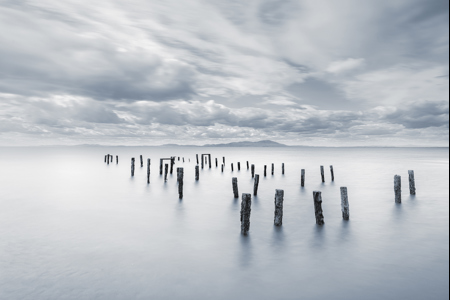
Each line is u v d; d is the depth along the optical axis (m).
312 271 7.98
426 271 7.95
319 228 11.86
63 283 7.19
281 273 7.86
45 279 7.39
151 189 22.05
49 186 23.64
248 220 11.09
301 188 22.81
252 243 10.18
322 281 7.41
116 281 7.32
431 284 7.23
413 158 76.75
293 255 9.11
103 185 24.11
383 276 7.68
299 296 6.69
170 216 13.98
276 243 10.17
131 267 8.15
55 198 18.55
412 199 17.80
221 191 21.34
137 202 17.31
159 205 16.47
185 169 39.22
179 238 10.69
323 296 6.70
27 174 32.78
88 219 13.38
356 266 8.30
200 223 12.75
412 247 9.78
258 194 20.03
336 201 17.47
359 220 13.04
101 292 6.78
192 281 7.38
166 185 24.12
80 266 8.17
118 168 40.66
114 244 10.01
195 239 10.60
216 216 13.99
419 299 6.57
